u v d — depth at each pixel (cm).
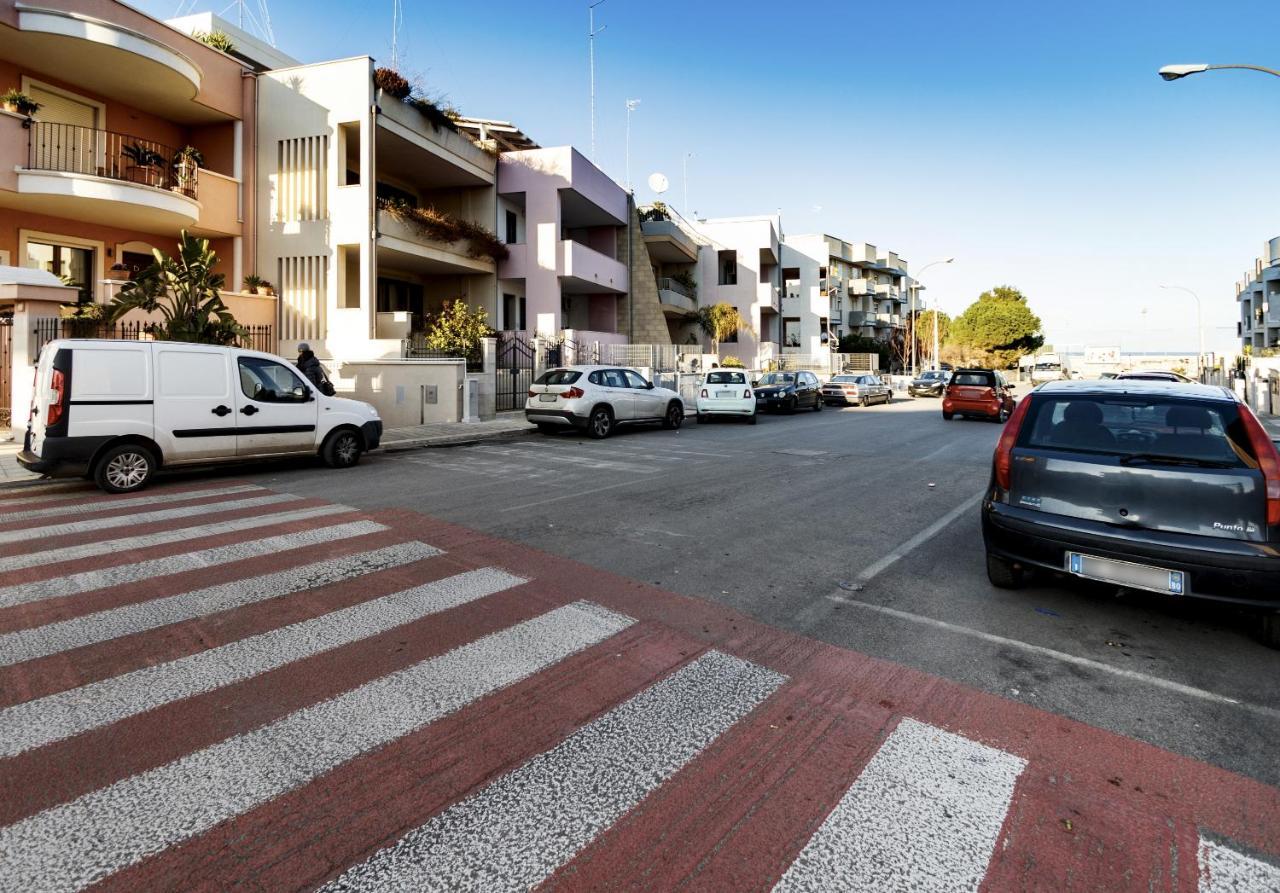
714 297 3975
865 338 5506
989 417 2089
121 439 805
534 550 573
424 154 1977
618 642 389
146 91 1541
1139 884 215
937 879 216
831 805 251
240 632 392
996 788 262
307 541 586
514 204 2469
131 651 365
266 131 1741
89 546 561
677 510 742
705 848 228
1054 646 395
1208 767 278
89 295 1355
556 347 2138
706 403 1944
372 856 221
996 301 6919
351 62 1692
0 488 820
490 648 378
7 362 1170
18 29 1261
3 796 246
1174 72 1277
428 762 273
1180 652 388
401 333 1758
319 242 1714
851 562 557
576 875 215
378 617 418
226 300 1573
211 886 207
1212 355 4175
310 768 267
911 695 335
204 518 667
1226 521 383
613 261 2759
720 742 291
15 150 1273
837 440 1493
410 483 884
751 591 482
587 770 270
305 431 972
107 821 234
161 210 1416
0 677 334
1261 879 217
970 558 571
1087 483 422
